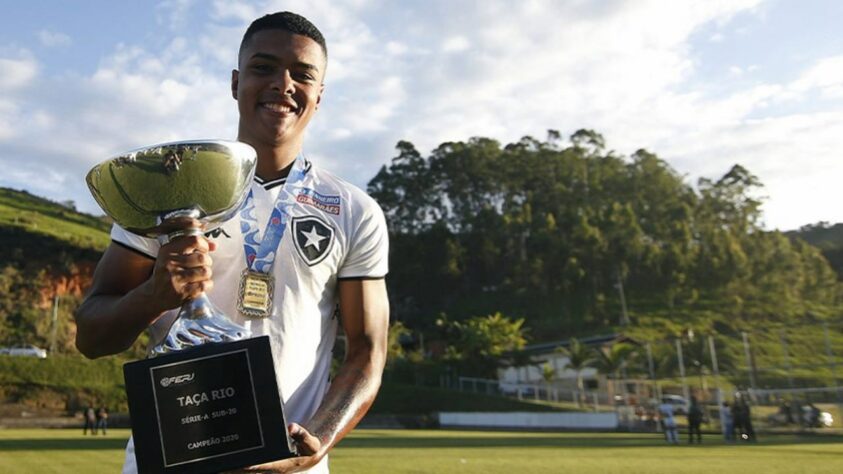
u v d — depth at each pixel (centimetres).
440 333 8362
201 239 202
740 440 2536
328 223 235
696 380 5741
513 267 10525
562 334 9256
